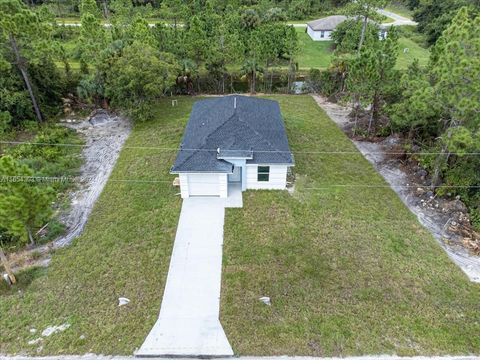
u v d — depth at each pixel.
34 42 23.47
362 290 13.23
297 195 18.39
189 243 15.39
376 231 16.09
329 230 16.12
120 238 15.65
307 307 12.59
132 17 42.50
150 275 13.88
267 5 52.16
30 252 14.87
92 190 18.73
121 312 12.42
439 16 45.62
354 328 11.84
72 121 26.20
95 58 26.52
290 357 11.02
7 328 11.87
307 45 45.28
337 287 13.37
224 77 31.38
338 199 18.11
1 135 21.12
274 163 17.69
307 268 14.19
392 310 12.45
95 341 11.48
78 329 11.84
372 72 21.19
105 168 20.62
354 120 26.44
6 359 10.95
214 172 17.22
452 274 13.90
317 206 17.61
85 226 16.31
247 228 16.23
